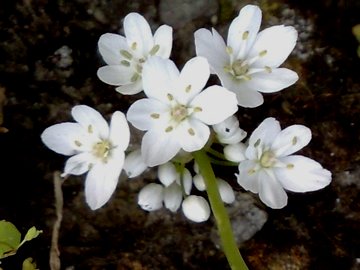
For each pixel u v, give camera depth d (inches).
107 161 3.2
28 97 3.9
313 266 3.7
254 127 3.9
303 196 3.8
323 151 3.9
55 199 3.7
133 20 3.3
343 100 4.0
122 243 3.7
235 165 3.6
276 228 3.7
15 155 3.8
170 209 3.5
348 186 3.8
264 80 3.2
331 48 4.1
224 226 3.2
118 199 3.8
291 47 3.3
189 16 4.0
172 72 3.1
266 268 3.7
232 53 3.2
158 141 3.1
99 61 4.0
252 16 3.3
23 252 3.7
